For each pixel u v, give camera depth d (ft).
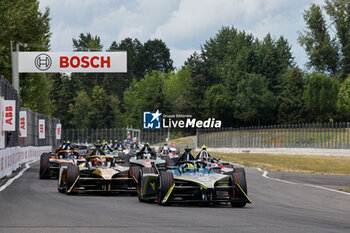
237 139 374.84
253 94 524.93
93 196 81.71
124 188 84.69
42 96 351.87
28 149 205.57
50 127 332.80
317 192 94.89
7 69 236.22
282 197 85.51
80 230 43.62
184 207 66.39
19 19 226.99
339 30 531.09
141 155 135.13
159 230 44.29
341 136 282.15
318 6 541.75
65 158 126.11
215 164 91.86
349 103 430.61
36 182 109.19
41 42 266.36
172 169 76.89
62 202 69.21
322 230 46.11
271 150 335.67
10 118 129.29
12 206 62.69
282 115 501.15
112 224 47.57
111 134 508.12
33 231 42.88
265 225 48.93
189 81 597.11
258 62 588.50
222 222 50.65
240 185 68.08
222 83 612.70
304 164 209.77
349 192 95.76
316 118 475.31
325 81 456.04
